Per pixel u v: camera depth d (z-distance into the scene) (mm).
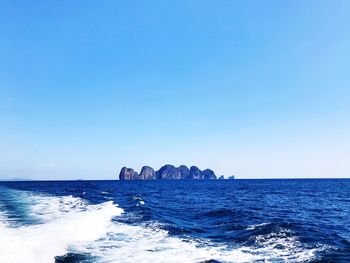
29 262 11156
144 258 13148
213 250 14484
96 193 55781
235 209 29406
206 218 24469
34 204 33281
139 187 98938
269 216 24969
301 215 26797
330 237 17078
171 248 14797
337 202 42031
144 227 19922
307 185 119938
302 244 15430
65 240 15172
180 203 38531
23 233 15781
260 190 78688
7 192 58094
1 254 11352
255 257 13328
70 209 28562
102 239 16391
